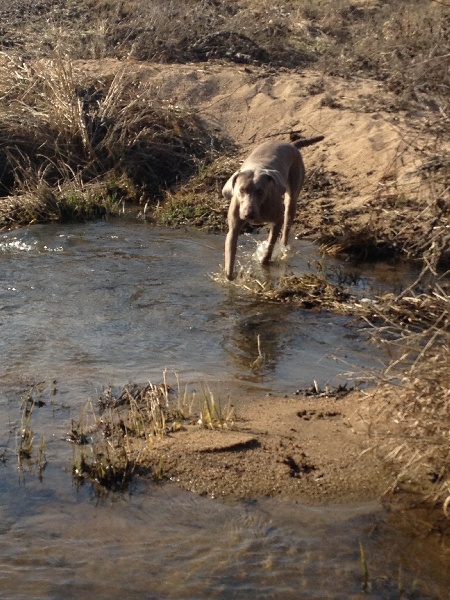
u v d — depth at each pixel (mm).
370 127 7578
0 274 5758
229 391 4270
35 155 7750
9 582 3004
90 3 10922
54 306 5273
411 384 3500
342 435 3807
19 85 8203
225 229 6863
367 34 9219
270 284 5668
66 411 4059
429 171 4801
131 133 7980
